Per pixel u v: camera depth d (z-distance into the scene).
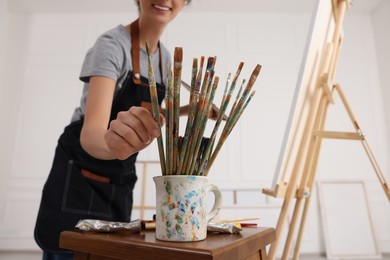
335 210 3.03
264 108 3.30
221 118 0.50
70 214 0.81
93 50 0.84
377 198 3.11
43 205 0.83
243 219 0.75
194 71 0.48
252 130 3.24
